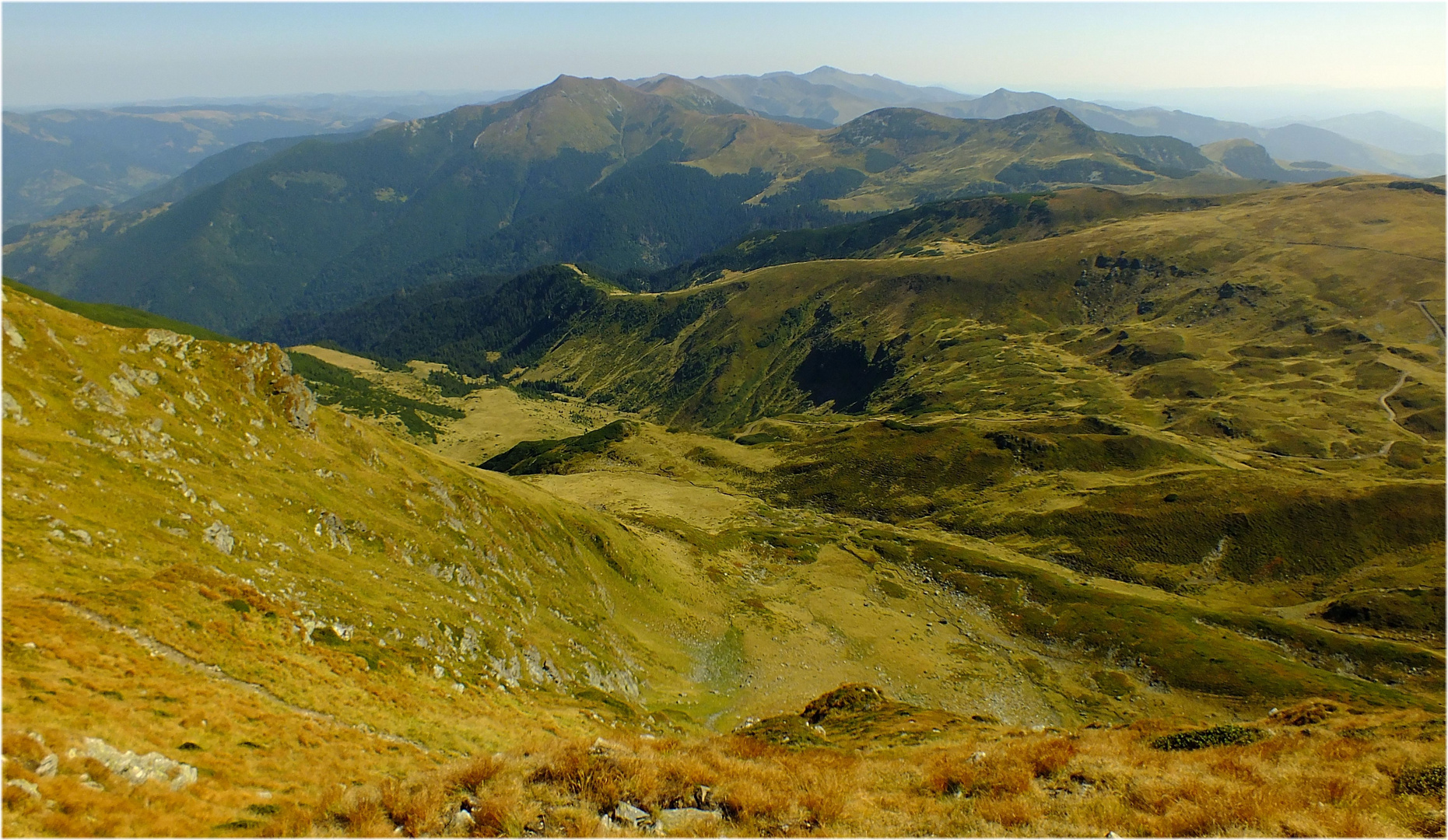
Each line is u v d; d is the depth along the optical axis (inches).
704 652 3860.7
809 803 827.4
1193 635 4318.4
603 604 3796.8
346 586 2042.3
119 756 733.3
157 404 2239.2
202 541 1744.6
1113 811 790.5
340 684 1289.4
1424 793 773.3
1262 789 796.0
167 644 1114.1
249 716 992.9
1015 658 4362.7
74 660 914.7
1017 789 890.1
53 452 1662.2
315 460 2751.0
